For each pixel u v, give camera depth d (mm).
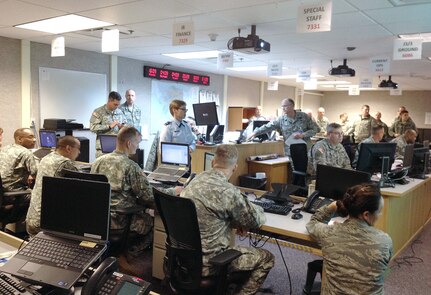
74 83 6520
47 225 1593
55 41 5277
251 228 2291
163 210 2156
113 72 7148
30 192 3482
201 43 5652
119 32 4992
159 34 5102
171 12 3908
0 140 4375
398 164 4270
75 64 6512
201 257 1984
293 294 2893
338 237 1898
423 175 4344
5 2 3637
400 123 7887
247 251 2252
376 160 3523
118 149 2955
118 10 3873
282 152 6043
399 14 3721
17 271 1399
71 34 5199
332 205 2191
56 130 5410
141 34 5113
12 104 5727
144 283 1285
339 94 14609
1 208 3443
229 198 2121
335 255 1874
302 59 6902
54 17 4230
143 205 2957
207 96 9586
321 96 14992
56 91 6266
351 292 1812
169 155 4000
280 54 6367
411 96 12953
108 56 7062
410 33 4578
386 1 3307
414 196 4273
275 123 5418
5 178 3635
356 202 1869
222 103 10164
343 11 3646
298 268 3396
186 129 4496
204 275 2066
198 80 9117
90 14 4059
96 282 1283
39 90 6035
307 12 3320
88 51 6691
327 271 1926
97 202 1516
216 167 2270
